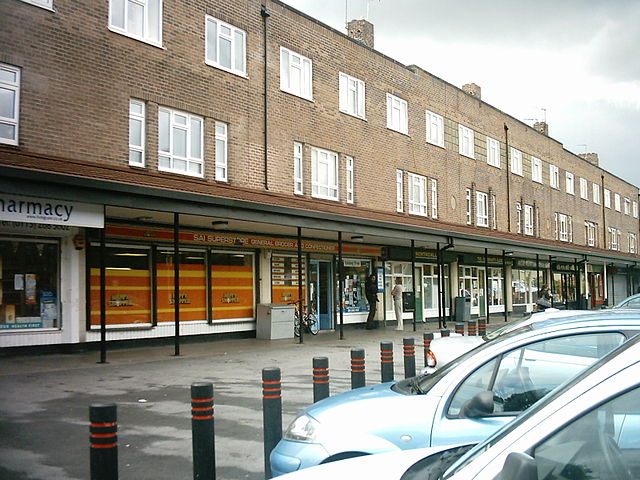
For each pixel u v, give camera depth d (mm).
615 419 2105
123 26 15039
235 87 17812
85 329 14383
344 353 15016
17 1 12867
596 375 2123
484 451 2248
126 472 6000
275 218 15664
